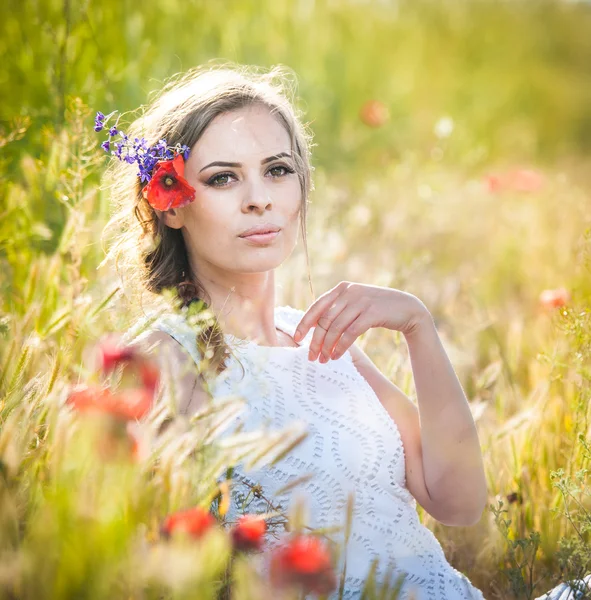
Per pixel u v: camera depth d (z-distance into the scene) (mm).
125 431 1953
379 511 2977
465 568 3770
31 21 6344
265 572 2531
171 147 2943
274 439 2170
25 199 4660
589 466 3428
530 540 3371
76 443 1942
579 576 2920
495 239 8711
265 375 2939
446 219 9367
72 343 2852
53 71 5715
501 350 4656
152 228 3141
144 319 2809
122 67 6723
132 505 1868
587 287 4961
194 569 1757
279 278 5266
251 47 10984
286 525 2643
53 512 1803
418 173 11078
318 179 9125
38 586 1719
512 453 3863
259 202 2906
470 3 19422
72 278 3635
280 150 2982
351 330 2902
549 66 19234
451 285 6461
